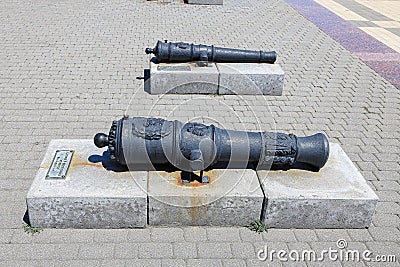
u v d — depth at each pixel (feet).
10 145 16.80
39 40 29.45
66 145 14.26
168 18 37.01
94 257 11.72
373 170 16.63
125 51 28.12
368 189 13.15
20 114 19.27
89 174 12.96
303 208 12.78
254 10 42.11
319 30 36.55
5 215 13.05
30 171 15.25
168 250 12.09
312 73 26.40
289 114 20.85
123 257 11.78
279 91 22.79
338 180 13.48
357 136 19.22
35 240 12.16
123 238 12.41
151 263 11.64
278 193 12.71
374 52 31.55
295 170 13.82
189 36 32.19
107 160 13.64
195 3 42.73
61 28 32.55
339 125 20.13
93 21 34.94
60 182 12.56
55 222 12.47
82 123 18.83
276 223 13.04
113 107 20.47
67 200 12.10
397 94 24.09
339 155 14.76
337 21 40.24
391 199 14.89
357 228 13.32
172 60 22.94
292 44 32.04
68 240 12.22
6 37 29.71
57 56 26.58
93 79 23.44
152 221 12.78
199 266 11.64
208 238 12.59
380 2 50.29
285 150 13.26
